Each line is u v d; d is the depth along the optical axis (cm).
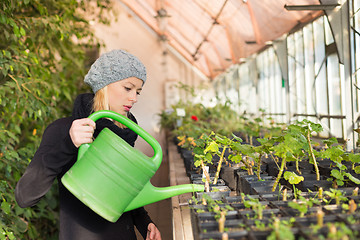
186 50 1395
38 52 359
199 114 734
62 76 407
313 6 378
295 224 96
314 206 125
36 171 120
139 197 118
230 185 229
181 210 181
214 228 105
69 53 430
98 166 108
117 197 108
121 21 1476
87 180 108
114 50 135
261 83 816
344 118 406
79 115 136
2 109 293
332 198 130
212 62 1305
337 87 435
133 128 120
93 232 134
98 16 519
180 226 158
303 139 167
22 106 290
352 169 201
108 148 108
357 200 129
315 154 187
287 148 151
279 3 482
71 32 394
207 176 174
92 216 135
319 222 92
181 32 1186
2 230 222
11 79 288
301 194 145
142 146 775
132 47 1496
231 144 186
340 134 427
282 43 632
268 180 186
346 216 101
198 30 998
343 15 374
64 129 132
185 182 246
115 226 139
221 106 750
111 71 130
